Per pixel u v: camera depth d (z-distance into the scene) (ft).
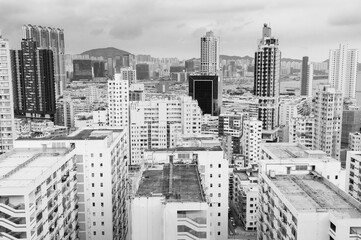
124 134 587.27
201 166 454.40
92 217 477.77
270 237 367.04
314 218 285.64
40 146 444.14
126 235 583.17
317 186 360.69
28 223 278.46
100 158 467.11
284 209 321.73
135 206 297.94
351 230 272.10
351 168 545.85
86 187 470.80
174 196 306.55
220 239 472.03
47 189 315.99
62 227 353.31
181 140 574.15
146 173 375.86
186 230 289.74
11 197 277.23
